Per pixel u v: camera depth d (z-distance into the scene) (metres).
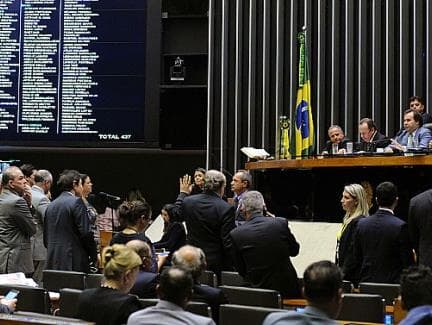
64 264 6.77
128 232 5.43
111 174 11.55
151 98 11.06
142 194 11.52
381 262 5.50
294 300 5.41
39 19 11.03
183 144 11.38
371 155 7.26
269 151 11.13
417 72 10.55
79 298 4.02
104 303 3.92
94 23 11.05
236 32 11.32
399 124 10.64
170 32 11.53
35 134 11.02
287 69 11.13
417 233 5.61
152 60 11.06
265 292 4.70
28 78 11.04
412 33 10.64
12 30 11.04
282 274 5.55
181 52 11.51
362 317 4.41
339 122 10.90
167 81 11.49
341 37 10.96
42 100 11.02
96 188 11.54
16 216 7.15
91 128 11.03
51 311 5.03
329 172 7.91
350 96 10.81
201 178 8.41
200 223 6.36
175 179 11.48
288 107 11.10
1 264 7.13
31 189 7.95
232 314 4.13
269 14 11.23
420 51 10.56
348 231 5.86
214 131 11.30
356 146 8.36
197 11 11.51
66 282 5.53
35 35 11.04
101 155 11.52
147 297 4.77
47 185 8.05
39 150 11.19
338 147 8.56
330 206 7.92
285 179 8.23
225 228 6.30
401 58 10.64
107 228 10.01
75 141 11.02
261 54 11.28
